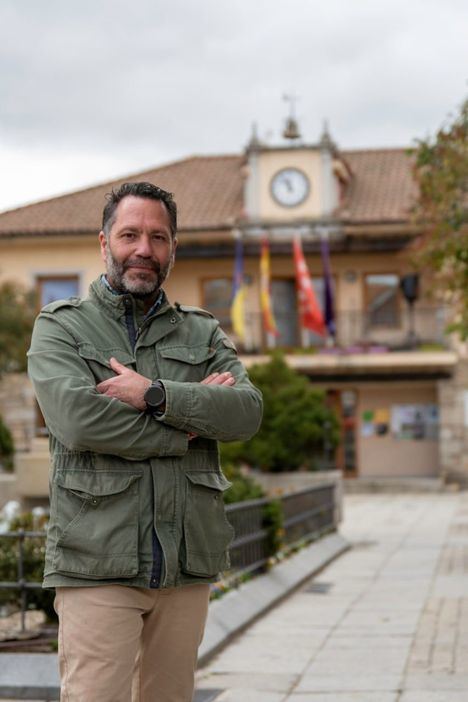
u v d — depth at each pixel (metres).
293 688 6.88
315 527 15.32
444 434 33.19
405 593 11.13
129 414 3.45
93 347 3.62
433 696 6.55
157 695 3.69
